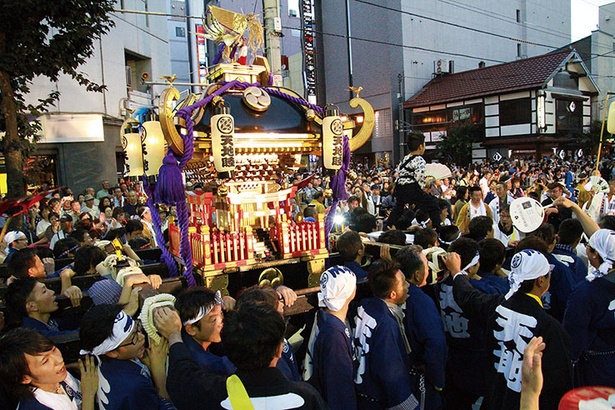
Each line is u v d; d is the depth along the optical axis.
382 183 16.16
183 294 2.48
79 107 14.59
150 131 3.34
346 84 37.88
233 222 3.59
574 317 2.91
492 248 3.55
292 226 3.53
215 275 3.18
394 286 2.93
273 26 9.55
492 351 2.80
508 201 7.19
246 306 2.00
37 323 2.97
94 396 2.43
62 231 7.38
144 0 18.61
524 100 28.84
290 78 34.56
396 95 34.25
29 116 13.54
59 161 14.53
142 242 5.57
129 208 9.93
